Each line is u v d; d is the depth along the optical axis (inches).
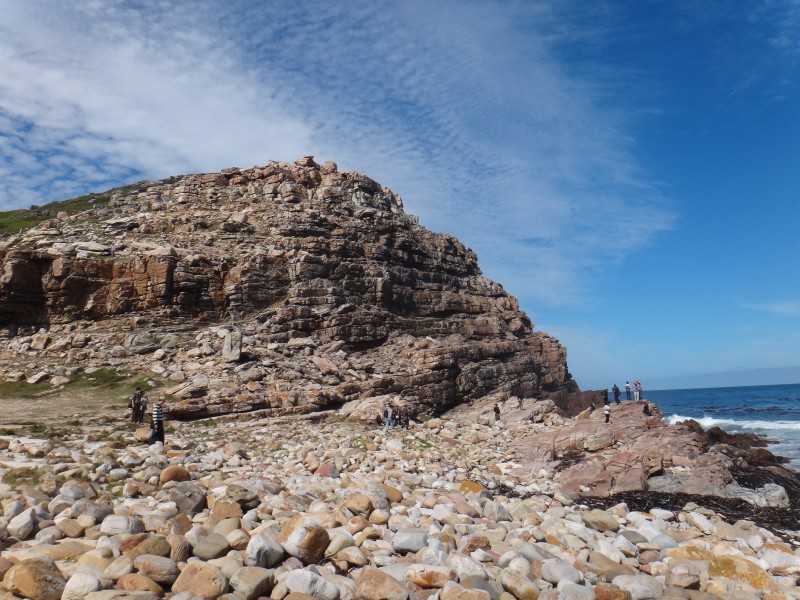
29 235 1795.0
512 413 1422.2
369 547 370.0
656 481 758.5
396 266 2081.7
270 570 297.1
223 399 1094.4
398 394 1424.7
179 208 2090.3
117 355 1298.0
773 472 856.3
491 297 2551.7
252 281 1657.2
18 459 533.6
